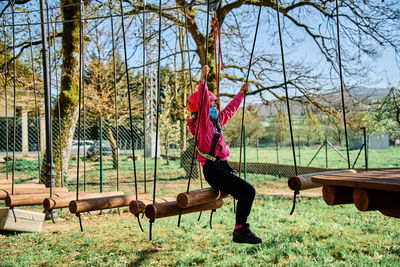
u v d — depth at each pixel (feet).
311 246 14.79
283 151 102.53
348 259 13.05
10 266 13.39
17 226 19.04
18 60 45.16
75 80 32.48
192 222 20.61
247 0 46.75
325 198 8.93
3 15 20.95
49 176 19.61
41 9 17.26
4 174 52.70
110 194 14.90
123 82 69.41
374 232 17.25
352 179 7.87
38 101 64.44
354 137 99.76
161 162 76.28
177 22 41.45
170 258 14.24
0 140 74.28
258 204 27.45
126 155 86.74
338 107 48.14
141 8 43.34
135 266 13.42
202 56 47.67
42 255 14.90
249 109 53.42
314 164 67.92
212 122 11.43
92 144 83.87
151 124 78.54
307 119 58.29
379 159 71.92
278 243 15.39
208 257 13.99
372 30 41.29
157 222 21.33
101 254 15.05
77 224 21.93
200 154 11.05
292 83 49.06
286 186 39.86
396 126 59.11
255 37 10.94
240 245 15.46
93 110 58.49
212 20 12.13
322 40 46.11
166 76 63.41
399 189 6.66
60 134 27.81
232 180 10.78
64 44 32.40
